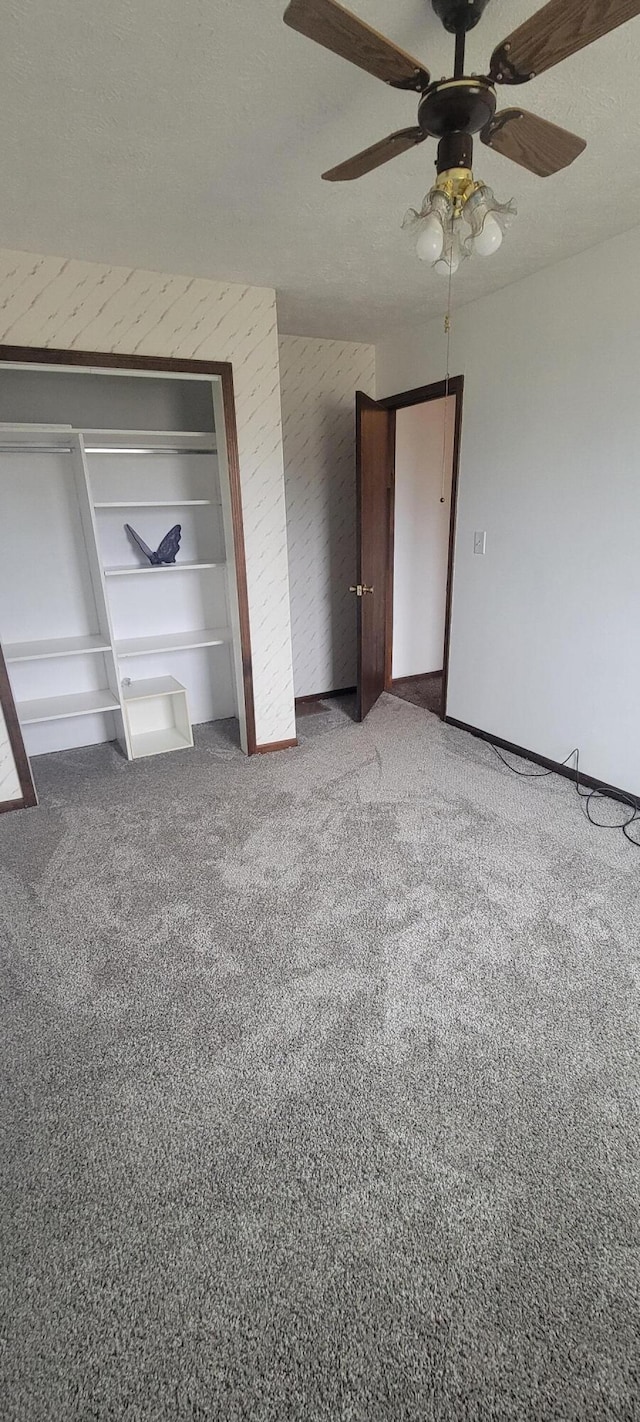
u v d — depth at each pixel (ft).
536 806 9.67
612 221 7.66
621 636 9.23
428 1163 4.57
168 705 13.21
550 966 6.41
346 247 8.16
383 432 13.26
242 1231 4.17
